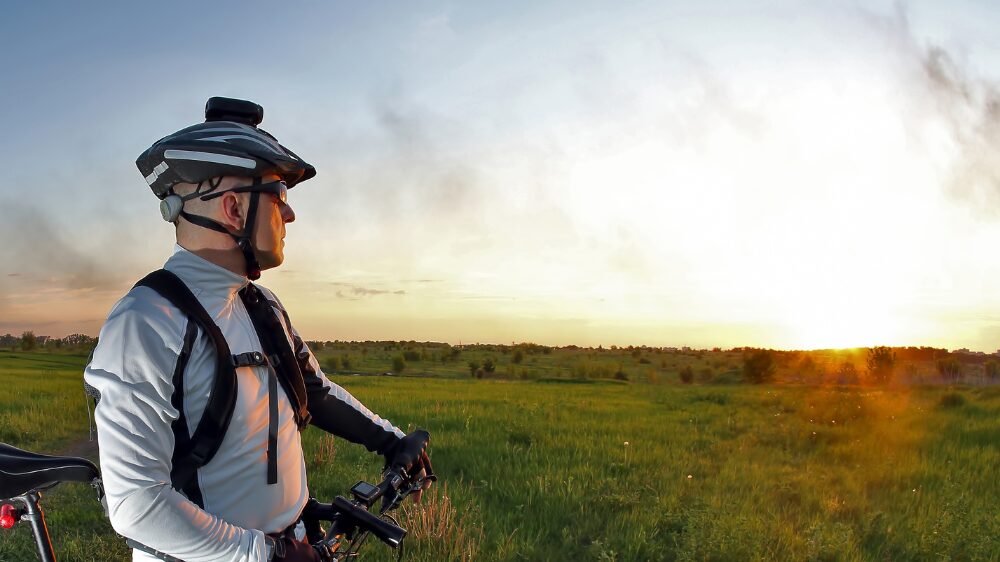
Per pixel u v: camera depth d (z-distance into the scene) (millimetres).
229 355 1606
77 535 5461
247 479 1649
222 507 1619
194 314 1575
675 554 5211
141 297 1566
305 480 1873
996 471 8305
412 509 5457
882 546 5559
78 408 13008
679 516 5914
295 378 1816
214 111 1805
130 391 1475
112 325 1522
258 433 1673
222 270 1682
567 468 8055
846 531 5453
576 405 16109
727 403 17125
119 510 1447
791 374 52531
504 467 8109
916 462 8758
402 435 2236
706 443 10461
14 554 4980
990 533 5246
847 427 12094
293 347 1995
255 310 1812
